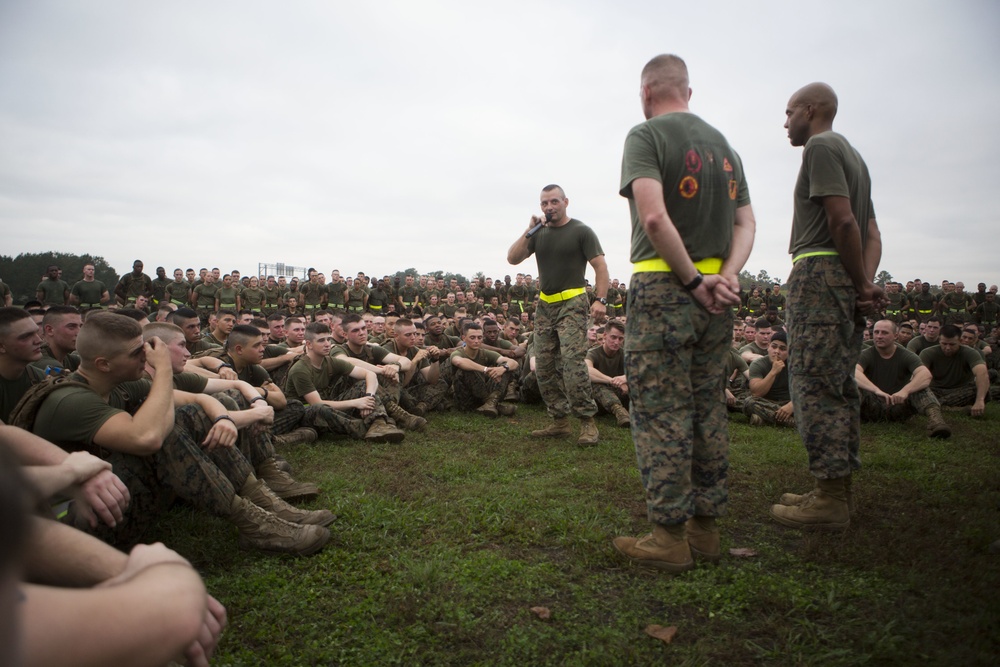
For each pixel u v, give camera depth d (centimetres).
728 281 265
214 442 305
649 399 271
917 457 498
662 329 266
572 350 536
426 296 2352
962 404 767
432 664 210
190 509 345
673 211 269
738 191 290
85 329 276
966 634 213
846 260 304
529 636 223
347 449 509
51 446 224
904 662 201
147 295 1761
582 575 274
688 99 291
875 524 331
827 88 326
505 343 897
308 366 570
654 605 248
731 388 771
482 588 258
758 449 517
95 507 217
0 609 58
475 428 616
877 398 665
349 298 2123
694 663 206
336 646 220
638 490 394
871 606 240
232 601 250
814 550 289
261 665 209
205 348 639
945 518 332
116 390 321
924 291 2098
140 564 110
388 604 243
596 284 536
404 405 662
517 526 327
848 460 317
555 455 495
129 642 84
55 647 77
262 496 315
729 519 342
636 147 265
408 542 312
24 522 61
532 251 573
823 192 300
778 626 227
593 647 216
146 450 262
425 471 442
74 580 116
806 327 321
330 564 284
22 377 349
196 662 119
